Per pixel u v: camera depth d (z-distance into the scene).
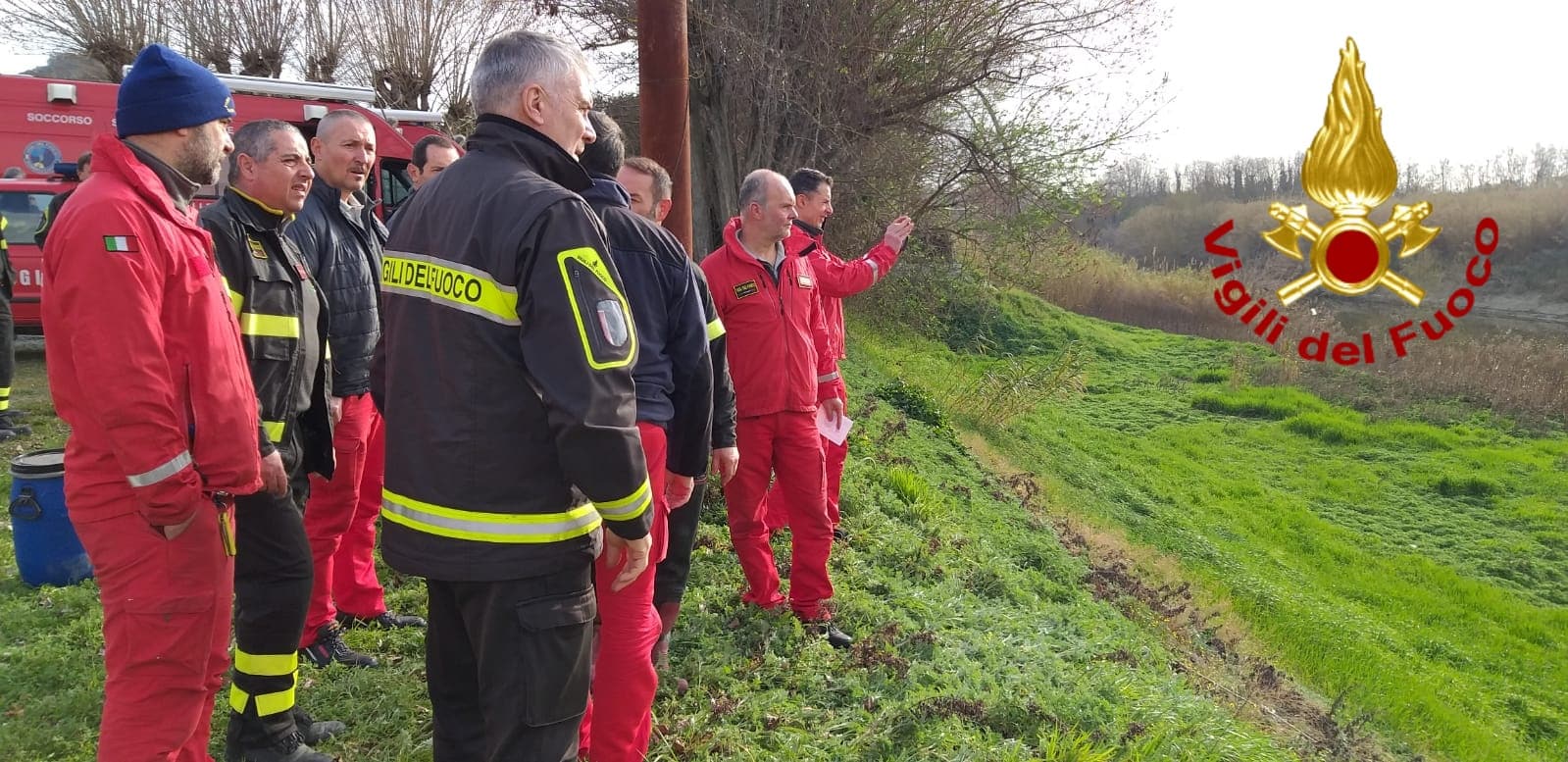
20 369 9.13
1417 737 7.18
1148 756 3.69
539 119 2.21
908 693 3.82
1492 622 10.29
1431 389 20.66
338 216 3.80
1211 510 12.76
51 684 3.54
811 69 14.59
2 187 9.27
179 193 2.52
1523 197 38.12
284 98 11.85
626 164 3.53
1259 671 7.05
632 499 2.06
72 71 18.27
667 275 2.90
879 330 16.67
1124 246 39.94
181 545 2.38
